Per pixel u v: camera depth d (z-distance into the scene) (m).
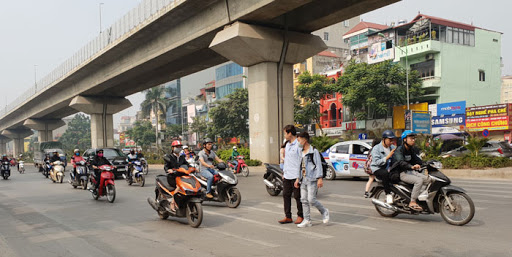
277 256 4.67
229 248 5.15
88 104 44.28
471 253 4.53
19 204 10.84
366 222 6.55
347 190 11.09
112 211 8.98
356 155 13.70
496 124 30.30
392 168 6.49
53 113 61.31
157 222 7.36
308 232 5.92
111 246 5.52
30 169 36.88
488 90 39.28
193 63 31.45
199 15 23.45
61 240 6.01
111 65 34.91
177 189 6.82
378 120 38.72
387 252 4.68
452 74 37.16
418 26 38.47
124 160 19.45
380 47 40.94
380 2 19.09
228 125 47.84
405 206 6.46
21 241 6.02
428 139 18.98
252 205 9.05
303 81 42.19
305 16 22.16
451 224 6.15
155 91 66.38
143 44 29.48
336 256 4.58
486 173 14.55
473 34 39.09
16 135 85.69
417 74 36.84
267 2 18.88
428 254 4.54
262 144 23.09
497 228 5.81
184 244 5.48
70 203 10.70
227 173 8.90
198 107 71.75
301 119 42.06
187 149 15.55
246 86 57.84
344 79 37.84
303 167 6.23
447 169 16.06
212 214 7.99
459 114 32.97
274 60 23.00
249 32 21.41
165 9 23.44
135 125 82.31
